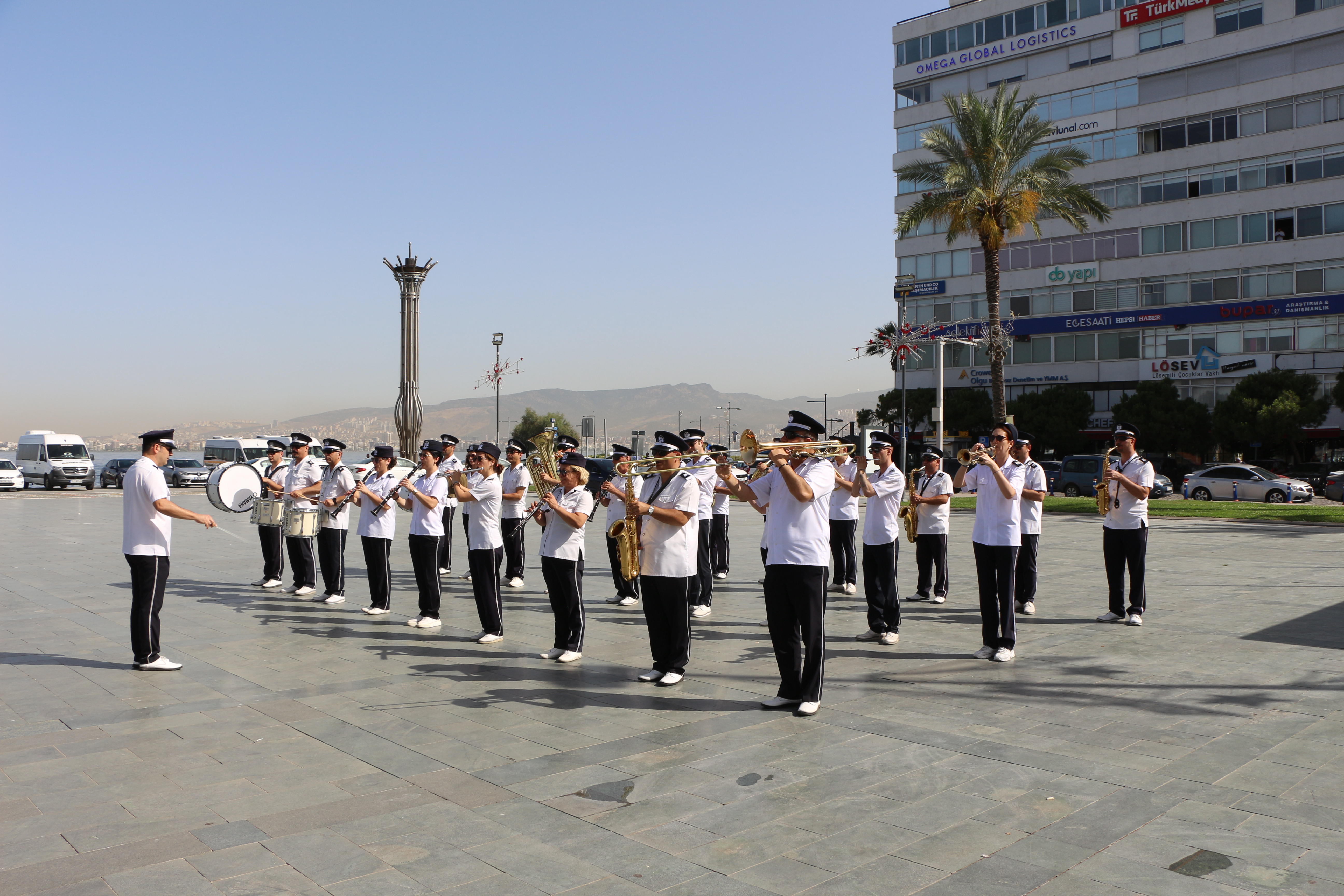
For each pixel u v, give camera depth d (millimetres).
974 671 7906
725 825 4625
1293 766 5414
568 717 6566
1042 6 51219
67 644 9133
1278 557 15836
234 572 14578
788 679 6777
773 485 6949
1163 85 47844
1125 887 3920
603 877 4062
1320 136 43375
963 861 4195
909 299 56219
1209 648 8734
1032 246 52125
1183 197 47406
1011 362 53031
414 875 4078
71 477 42250
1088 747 5809
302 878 4051
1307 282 43812
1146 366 48844
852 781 5227
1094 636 9320
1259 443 41281
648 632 9445
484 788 5152
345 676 7793
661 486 7551
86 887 3961
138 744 5973
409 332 33969
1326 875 4008
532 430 88688
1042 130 32688
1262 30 44688
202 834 4527
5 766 5543
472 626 10188
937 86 55094
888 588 9188
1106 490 10125
